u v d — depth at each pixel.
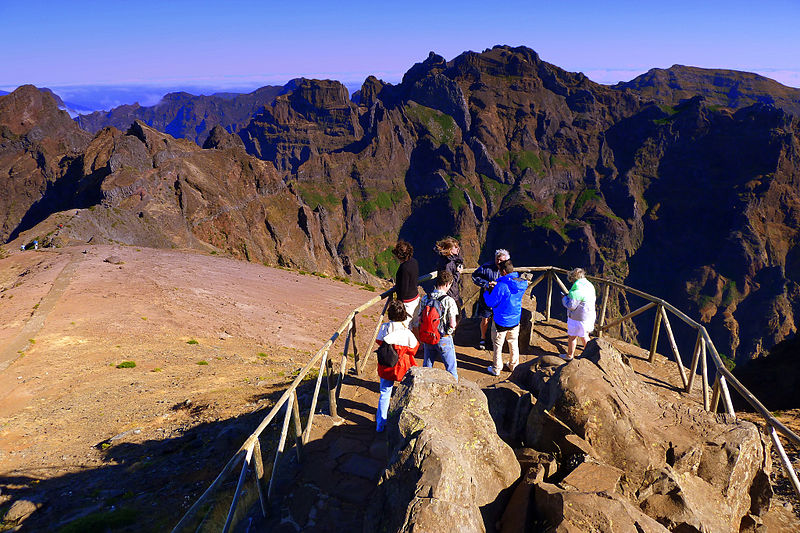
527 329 10.35
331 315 42.88
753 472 5.53
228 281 46.16
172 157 142.12
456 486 4.47
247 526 5.41
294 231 159.62
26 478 10.86
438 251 9.23
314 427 7.16
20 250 54.84
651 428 5.48
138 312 30.31
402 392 5.73
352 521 5.28
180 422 14.39
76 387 18.72
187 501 8.91
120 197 117.81
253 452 5.46
